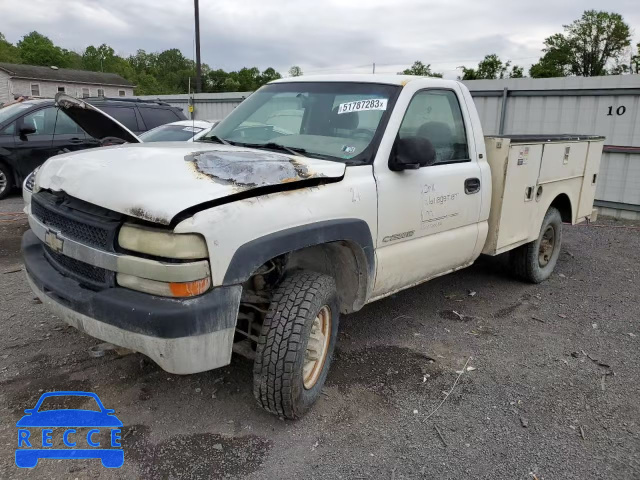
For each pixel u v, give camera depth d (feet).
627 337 14.74
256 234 8.73
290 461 9.15
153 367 11.94
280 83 14.48
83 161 9.74
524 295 17.98
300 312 9.52
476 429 10.27
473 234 14.62
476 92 37.76
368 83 12.89
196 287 8.14
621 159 32.42
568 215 19.86
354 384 11.72
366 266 11.32
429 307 16.57
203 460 9.09
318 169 10.12
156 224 8.19
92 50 273.54
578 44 209.77
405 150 11.48
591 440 10.03
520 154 15.48
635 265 22.20
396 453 9.48
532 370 12.67
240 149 11.40
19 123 31.50
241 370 12.00
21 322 13.99
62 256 9.64
